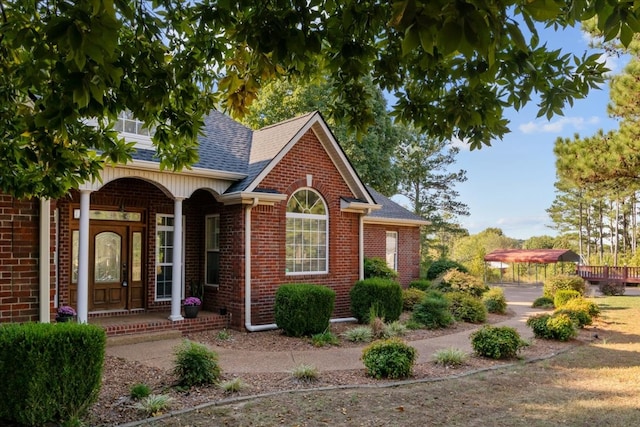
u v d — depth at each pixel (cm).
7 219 676
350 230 1336
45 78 338
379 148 2481
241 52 430
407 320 1289
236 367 773
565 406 596
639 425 530
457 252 4628
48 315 700
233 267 1130
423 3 173
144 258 1188
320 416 541
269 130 1396
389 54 383
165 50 421
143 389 591
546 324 1073
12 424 492
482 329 916
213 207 1212
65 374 496
